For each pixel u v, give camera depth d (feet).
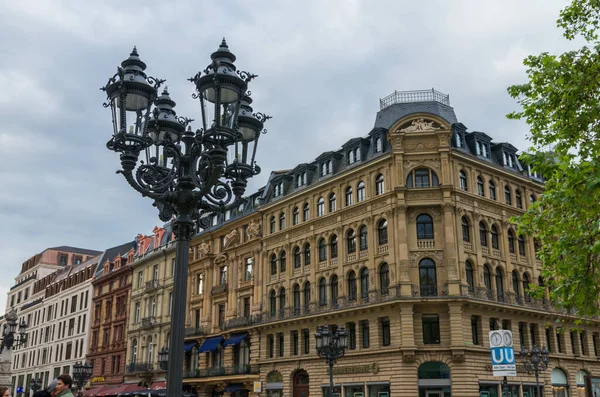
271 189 185.47
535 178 166.40
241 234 188.75
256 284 175.94
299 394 154.92
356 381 138.41
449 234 135.54
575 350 161.17
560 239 61.00
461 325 129.39
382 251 140.67
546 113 64.34
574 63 62.64
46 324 304.09
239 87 40.04
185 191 39.55
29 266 367.04
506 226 151.33
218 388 181.57
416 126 144.15
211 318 192.44
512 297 145.18
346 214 152.15
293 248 166.61
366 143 155.74
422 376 129.39
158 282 221.05
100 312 258.78
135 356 224.74
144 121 40.86
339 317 146.82
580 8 63.62
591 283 58.23
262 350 167.32
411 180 141.90
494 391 133.28
